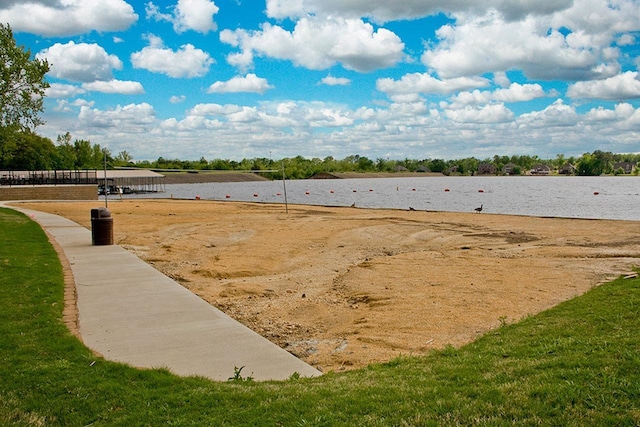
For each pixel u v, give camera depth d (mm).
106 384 4605
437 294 9352
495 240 18141
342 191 89500
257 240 18047
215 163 166750
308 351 6531
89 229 19062
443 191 84688
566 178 169000
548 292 9250
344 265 13336
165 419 3945
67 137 119938
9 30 31766
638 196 64438
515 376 4406
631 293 7594
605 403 3705
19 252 12242
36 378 4719
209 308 7633
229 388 4551
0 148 36031
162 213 30641
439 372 4797
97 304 7816
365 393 4285
